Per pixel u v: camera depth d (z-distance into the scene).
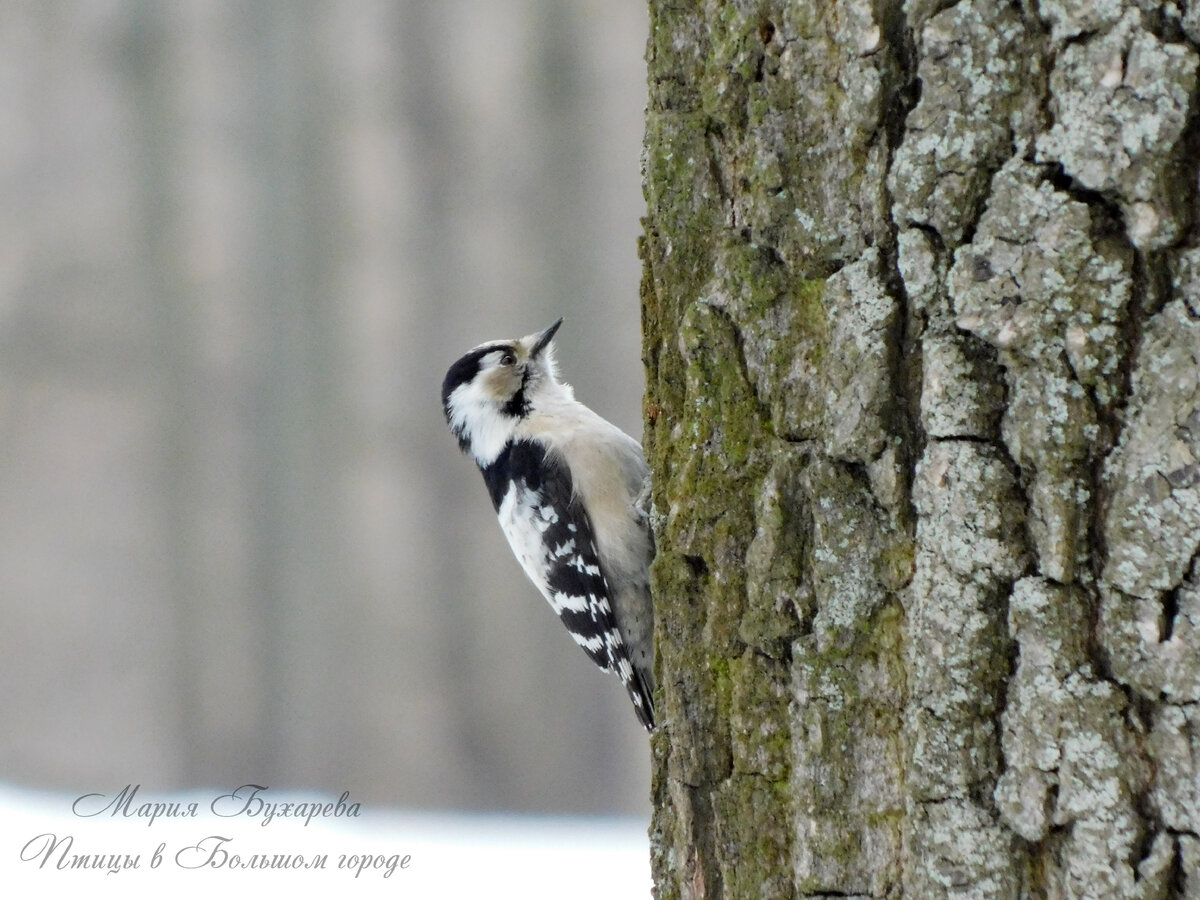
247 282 23.61
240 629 23.62
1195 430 4.82
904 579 5.42
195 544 23.72
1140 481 4.90
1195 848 4.79
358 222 23.11
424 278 22.94
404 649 22.86
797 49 5.72
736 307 5.98
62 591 23.80
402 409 23.05
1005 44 5.14
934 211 5.29
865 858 5.49
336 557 23.12
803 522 5.74
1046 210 5.04
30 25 23.77
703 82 6.22
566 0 22.28
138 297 23.89
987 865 5.14
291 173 23.28
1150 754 4.89
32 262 23.86
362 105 22.97
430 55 22.72
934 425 5.28
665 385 6.49
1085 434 4.99
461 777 22.62
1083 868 4.96
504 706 22.62
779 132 5.79
